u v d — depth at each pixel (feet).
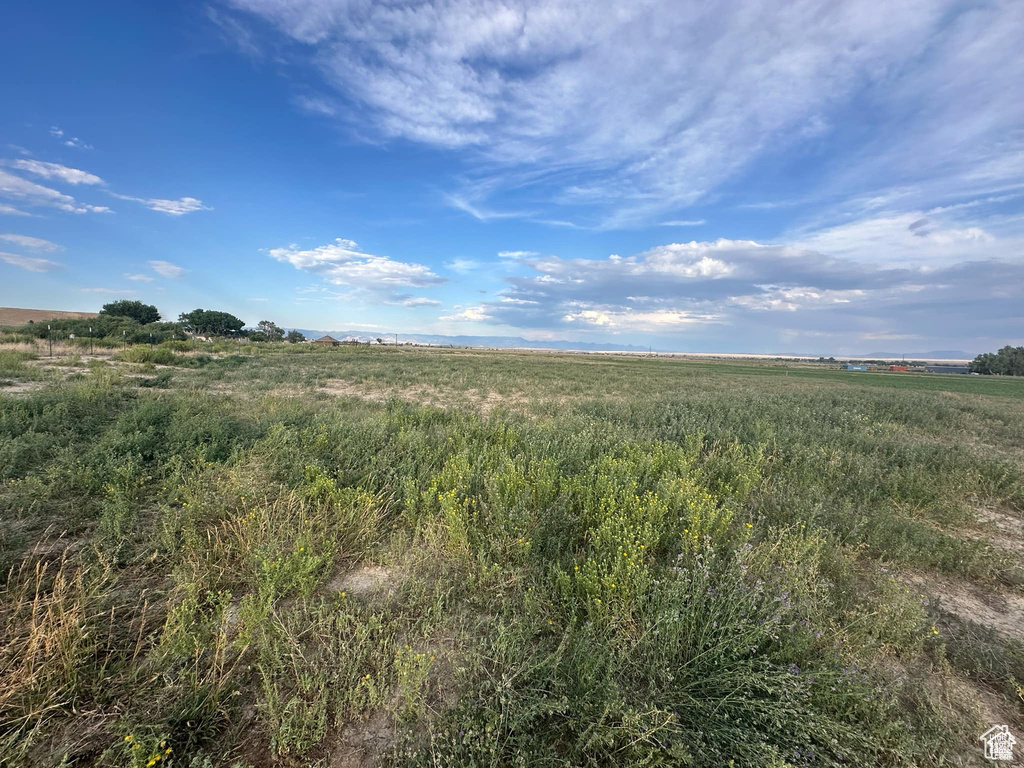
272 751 7.16
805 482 21.30
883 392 76.48
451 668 9.12
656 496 16.17
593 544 13.28
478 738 7.17
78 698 7.75
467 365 110.42
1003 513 20.36
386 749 7.38
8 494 14.69
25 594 9.87
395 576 12.44
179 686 7.83
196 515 14.30
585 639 9.14
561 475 18.93
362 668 8.80
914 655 10.04
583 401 50.90
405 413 34.45
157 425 24.52
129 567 11.76
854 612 10.59
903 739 7.52
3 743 6.74
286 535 13.38
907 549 14.83
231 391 44.29
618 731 7.31
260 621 9.02
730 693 8.32
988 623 11.84
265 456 20.27
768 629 9.25
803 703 8.09
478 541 13.46
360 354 139.54
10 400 26.30
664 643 9.23
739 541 13.28
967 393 96.53
